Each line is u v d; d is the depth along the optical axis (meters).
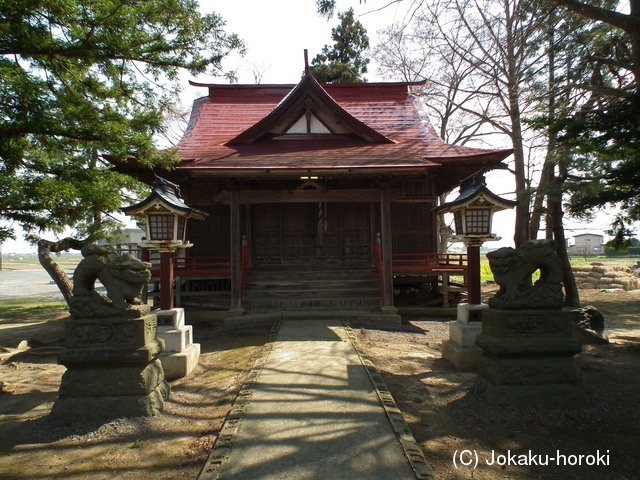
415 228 12.81
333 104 12.41
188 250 12.35
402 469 3.18
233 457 3.35
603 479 3.16
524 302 4.63
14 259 107.44
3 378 6.53
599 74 9.49
